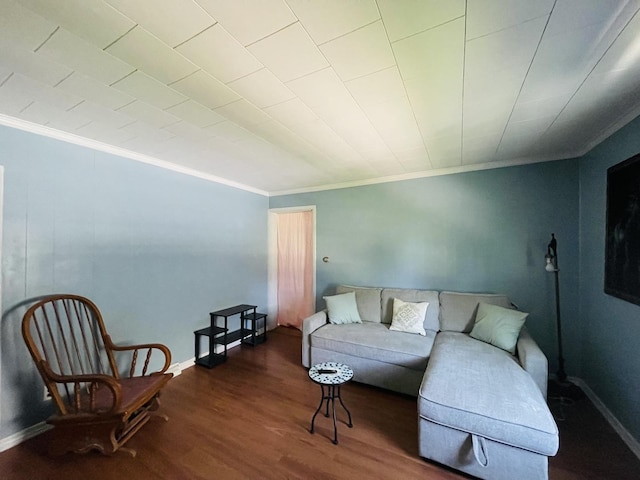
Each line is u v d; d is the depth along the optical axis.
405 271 3.53
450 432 1.61
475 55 1.27
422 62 1.33
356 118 1.94
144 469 1.64
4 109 1.77
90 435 1.74
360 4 0.99
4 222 1.86
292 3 0.98
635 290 1.74
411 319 2.87
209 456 1.74
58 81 1.47
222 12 1.01
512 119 1.97
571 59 1.30
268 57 1.28
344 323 3.19
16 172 1.92
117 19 1.04
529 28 1.11
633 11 1.01
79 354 2.20
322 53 1.25
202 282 3.38
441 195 3.31
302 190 4.32
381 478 1.58
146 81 1.47
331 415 2.18
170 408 2.27
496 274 3.03
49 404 2.04
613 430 1.97
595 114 1.89
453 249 3.25
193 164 3.04
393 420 2.12
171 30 1.10
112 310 2.47
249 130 2.13
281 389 2.59
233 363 3.20
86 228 2.30
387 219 3.64
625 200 1.87
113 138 2.28
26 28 1.08
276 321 4.73
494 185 3.04
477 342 2.46
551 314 2.78
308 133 2.20
